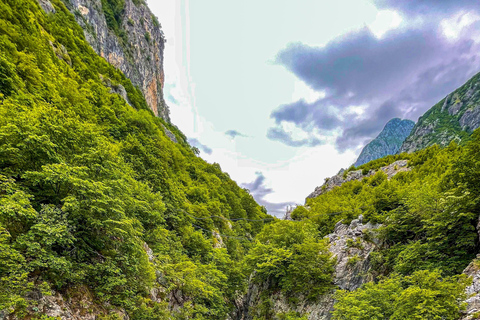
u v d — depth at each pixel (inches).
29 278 379.2
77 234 473.1
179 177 2001.7
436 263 771.4
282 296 1202.6
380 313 629.6
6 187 378.3
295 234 1341.0
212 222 1731.1
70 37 2123.5
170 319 641.0
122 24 4933.6
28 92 832.9
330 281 1098.7
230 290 1304.1
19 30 1266.0
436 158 1934.1
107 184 542.9
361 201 1770.4
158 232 946.7
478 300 476.1
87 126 614.5
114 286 517.7
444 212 792.9
